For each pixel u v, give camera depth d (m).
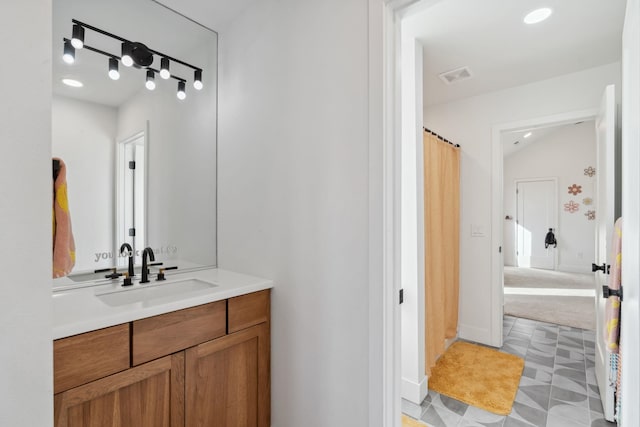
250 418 1.49
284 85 1.52
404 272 1.99
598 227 2.05
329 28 1.32
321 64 1.35
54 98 1.43
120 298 1.42
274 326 1.58
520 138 6.04
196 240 1.91
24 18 0.58
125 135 1.64
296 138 1.46
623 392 1.11
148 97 1.73
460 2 1.65
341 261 1.28
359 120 1.22
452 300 2.79
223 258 1.92
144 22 1.69
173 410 1.21
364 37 1.20
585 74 2.41
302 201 1.44
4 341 0.55
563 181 6.56
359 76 1.22
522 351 2.64
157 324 1.17
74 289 1.44
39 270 0.59
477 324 2.88
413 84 1.97
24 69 0.58
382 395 1.14
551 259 6.75
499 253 2.80
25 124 0.58
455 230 2.89
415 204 1.96
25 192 0.58
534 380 2.16
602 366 1.86
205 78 1.93
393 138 1.18
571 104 2.47
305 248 1.42
